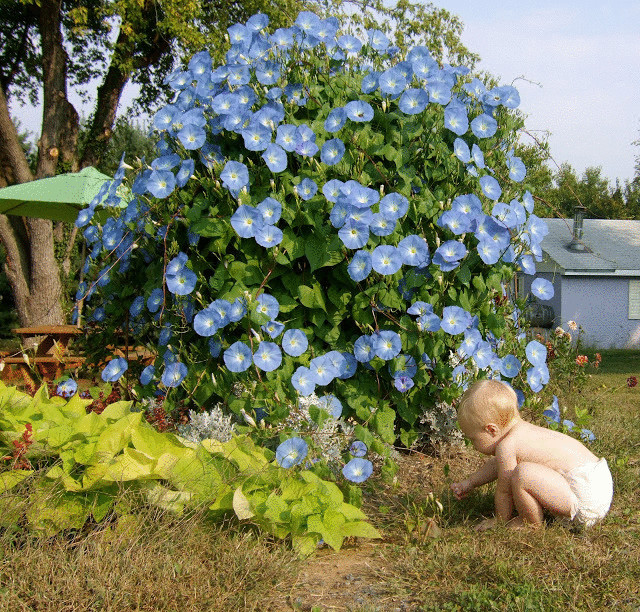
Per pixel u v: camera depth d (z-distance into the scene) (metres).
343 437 3.50
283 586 2.48
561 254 19.45
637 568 2.49
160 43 17.47
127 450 2.76
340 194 3.71
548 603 2.22
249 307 3.55
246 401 3.56
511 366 4.17
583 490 2.83
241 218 3.60
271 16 16.09
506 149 4.55
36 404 3.32
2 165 14.48
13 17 17.25
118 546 2.53
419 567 2.58
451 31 19.72
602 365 13.38
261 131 3.80
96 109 17.45
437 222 3.92
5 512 2.58
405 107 3.97
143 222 4.11
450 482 3.53
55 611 2.20
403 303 3.91
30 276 14.29
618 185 41.72
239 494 2.73
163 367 4.07
